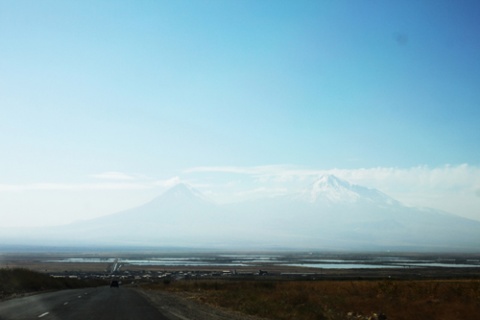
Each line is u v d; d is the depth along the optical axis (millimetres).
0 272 55312
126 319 24094
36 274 66750
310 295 47250
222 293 58750
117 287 79625
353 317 29969
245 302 40812
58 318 23656
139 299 41500
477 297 37000
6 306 30078
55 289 60312
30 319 23000
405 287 49125
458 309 30609
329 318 29359
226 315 29391
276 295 47750
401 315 29953
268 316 30344
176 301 41875
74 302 35125
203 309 33906
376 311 32250
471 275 129500
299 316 29797
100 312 27469
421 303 35062
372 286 56906
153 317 25734
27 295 43000
